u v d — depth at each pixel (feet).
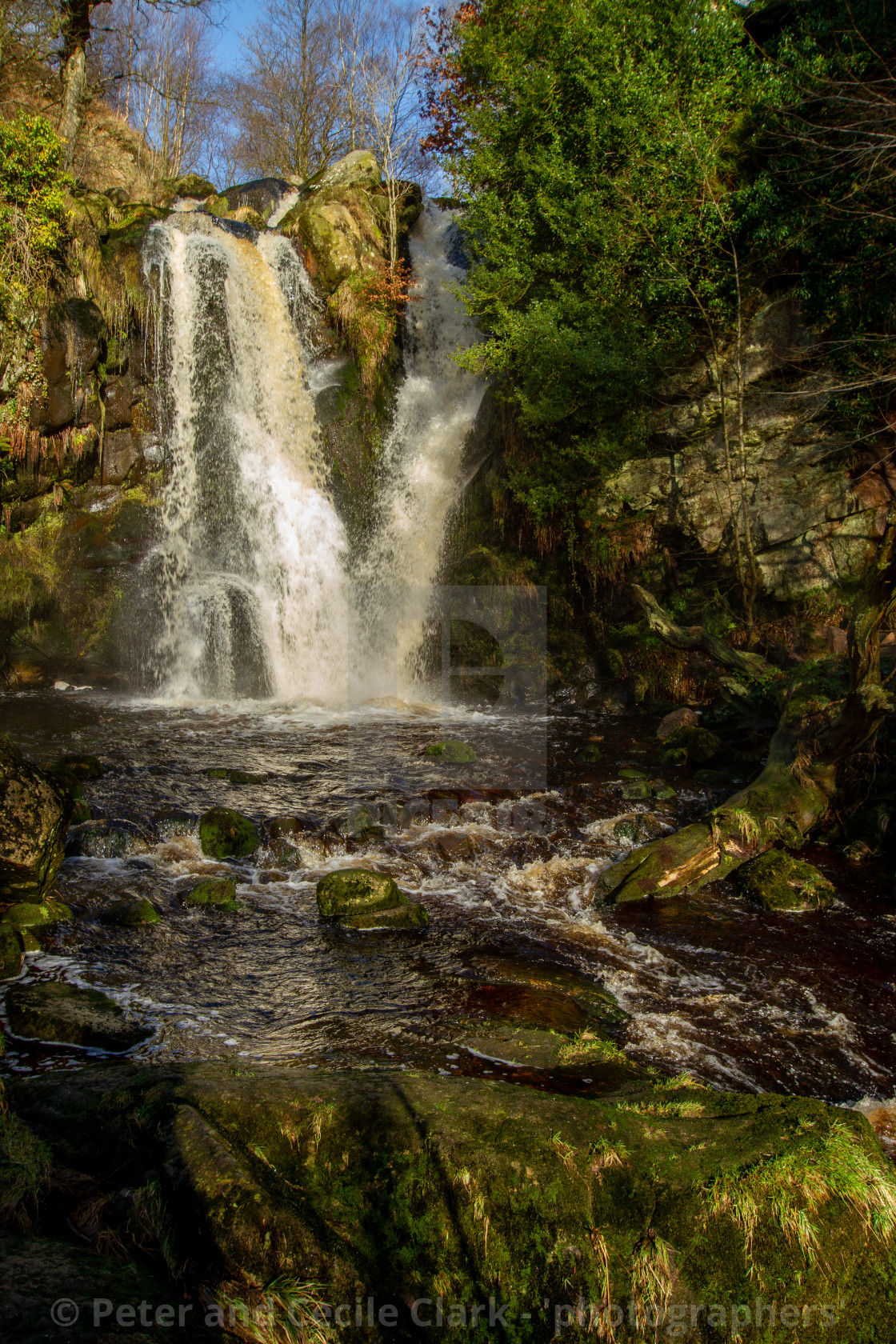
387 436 57.26
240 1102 9.93
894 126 35.14
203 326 53.26
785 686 33.68
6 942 17.02
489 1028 14.66
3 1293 6.64
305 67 106.42
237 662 50.19
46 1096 10.91
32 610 47.42
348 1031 14.61
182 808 26.53
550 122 44.45
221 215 68.59
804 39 39.11
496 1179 8.51
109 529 50.03
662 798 29.19
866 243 37.09
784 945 19.02
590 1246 8.07
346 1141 9.34
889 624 24.75
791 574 40.73
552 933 19.51
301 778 30.35
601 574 45.57
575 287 44.32
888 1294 7.95
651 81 40.81
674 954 18.52
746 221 38.60
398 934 19.25
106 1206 8.66
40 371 46.26
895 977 17.57
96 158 91.45
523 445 47.47
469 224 48.93
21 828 19.31
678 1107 10.42
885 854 24.39
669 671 42.55
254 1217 8.14
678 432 42.42
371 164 65.41
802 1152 8.73
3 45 62.59
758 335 40.19
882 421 38.81
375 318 58.23
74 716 39.58
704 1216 8.16
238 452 53.62
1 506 46.88
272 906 20.59
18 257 45.57
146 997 15.85
